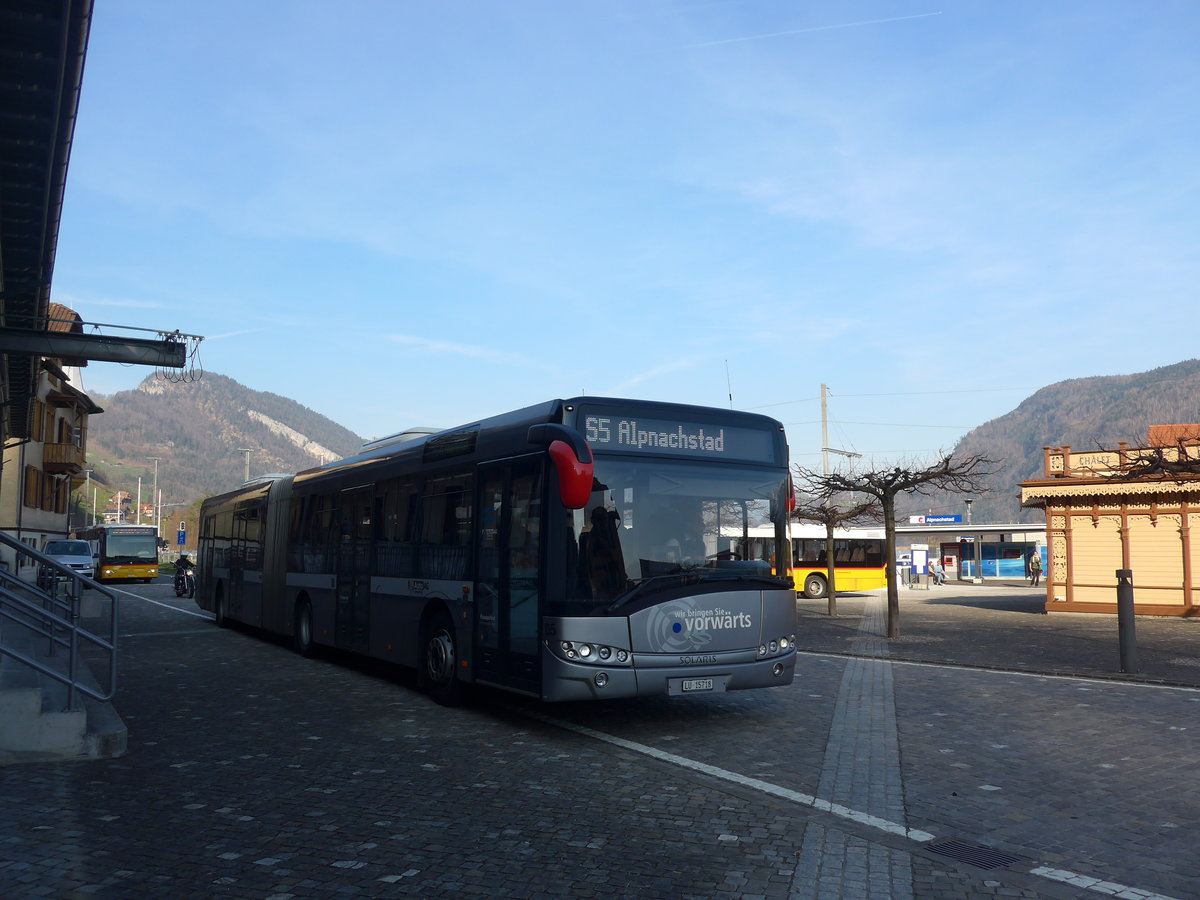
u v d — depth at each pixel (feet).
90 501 495.41
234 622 73.61
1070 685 42.01
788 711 35.24
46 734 26.25
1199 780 24.98
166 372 47.80
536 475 30.81
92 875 17.08
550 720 33.37
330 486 50.08
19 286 42.06
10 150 31.35
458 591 35.27
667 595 30.04
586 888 16.72
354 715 34.19
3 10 24.49
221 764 26.00
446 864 17.85
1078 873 17.93
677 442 31.65
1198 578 84.07
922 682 43.06
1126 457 62.69
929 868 18.06
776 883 17.10
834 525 93.81
